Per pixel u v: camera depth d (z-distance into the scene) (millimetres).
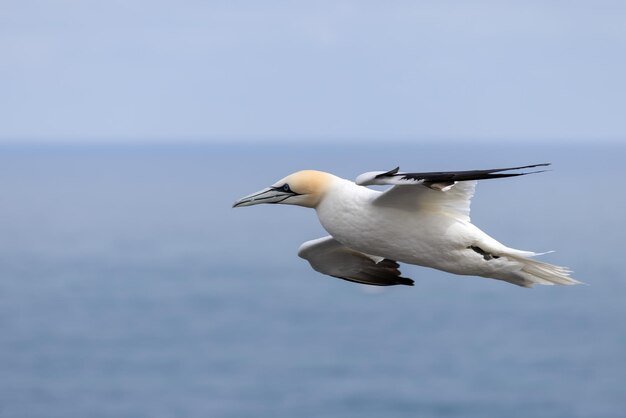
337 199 13555
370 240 13398
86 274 94562
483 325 68625
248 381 53812
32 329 67688
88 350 61250
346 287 87750
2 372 56094
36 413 48094
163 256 109312
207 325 69562
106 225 148375
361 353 60125
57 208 186125
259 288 86625
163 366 57188
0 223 152375
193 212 178750
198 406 49219
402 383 52750
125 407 49094
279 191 13930
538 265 13266
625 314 70312
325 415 47562
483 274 13398
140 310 75000
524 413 47125
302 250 15242
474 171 11289
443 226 13023
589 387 51219
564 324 67750
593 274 89188
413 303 79875
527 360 57031
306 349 61562
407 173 11930
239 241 126000
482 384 52281
